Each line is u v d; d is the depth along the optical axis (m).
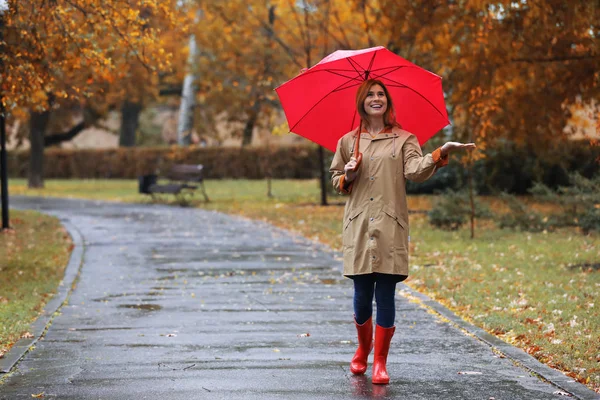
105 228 22.73
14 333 9.47
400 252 7.39
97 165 59.12
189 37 46.34
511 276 13.74
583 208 21.28
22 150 62.81
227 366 8.09
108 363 8.21
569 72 18.09
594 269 14.53
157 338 9.40
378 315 7.52
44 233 21.39
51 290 12.83
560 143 28.17
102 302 11.86
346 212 7.59
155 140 90.12
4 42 13.89
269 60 33.06
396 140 7.48
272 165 52.03
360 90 7.54
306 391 7.18
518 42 16.70
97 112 52.28
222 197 36.31
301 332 9.75
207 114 54.44
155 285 13.41
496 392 7.12
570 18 15.16
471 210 19.98
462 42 17.30
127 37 15.54
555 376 7.55
